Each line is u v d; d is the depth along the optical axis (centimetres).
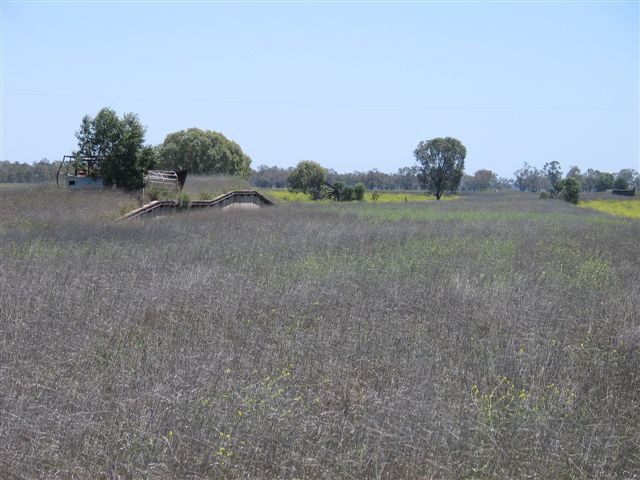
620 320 1419
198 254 2075
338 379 1047
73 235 2361
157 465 764
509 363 1138
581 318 1464
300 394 980
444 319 1389
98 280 1594
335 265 1902
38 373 1022
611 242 2998
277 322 1337
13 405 880
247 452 796
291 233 2814
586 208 7375
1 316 1293
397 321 1367
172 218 3259
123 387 973
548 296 1634
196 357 1101
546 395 1000
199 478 755
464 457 816
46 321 1271
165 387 952
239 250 2180
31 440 802
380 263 1992
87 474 755
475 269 1978
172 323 1306
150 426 838
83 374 1030
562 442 849
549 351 1192
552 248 2638
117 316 1323
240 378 1023
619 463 828
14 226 2636
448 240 2777
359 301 1505
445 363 1141
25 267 1712
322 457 799
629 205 9150
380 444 828
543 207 6869
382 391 1001
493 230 3372
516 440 849
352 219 3922
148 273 1719
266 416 870
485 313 1444
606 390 1061
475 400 957
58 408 889
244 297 1480
